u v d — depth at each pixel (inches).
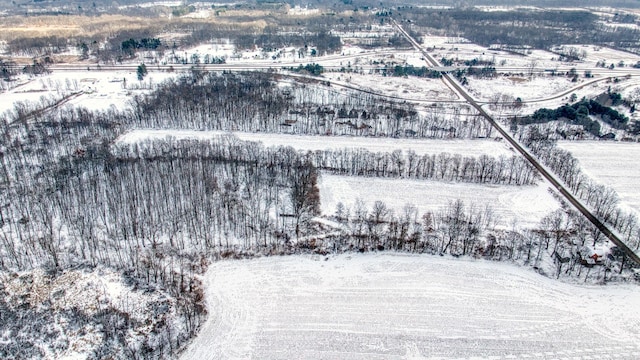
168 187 6387.8
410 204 6432.1
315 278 4960.6
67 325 4215.1
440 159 7313.0
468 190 6904.5
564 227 5974.4
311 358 3993.6
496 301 4699.8
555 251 5374.0
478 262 5300.2
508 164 7618.1
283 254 5334.6
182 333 4202.8
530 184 7130.9
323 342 4151.1
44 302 4488.2
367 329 4303.6
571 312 4574.3
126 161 6978.4
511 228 5930.1
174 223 5708.7
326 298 4670.3
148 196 6028.5
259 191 6545.3
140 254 5255.9
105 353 3956.7
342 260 5265.8
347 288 4820.4
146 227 5679.1
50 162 7096.5
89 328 4192.9
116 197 6023.6
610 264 5251.0
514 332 4313.5
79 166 6870.1
